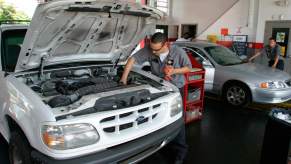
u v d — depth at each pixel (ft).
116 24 9.22
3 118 8.58
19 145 7.28
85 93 7.72
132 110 7.14
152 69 10.37
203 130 13.39
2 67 9.23
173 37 41.37
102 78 9.89
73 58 9.94
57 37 8.34
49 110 6.38
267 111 16.75
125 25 9.49
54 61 9.44
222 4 34.32
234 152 11.05
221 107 17.52
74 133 6.20
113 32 9.64
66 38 8.68
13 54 9.75
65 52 9.40
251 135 12.87
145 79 10.03
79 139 6.26
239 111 16.70
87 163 6.32
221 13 34.63
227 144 11.80
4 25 10.38
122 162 6.98
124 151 6.85
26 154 7.07
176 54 9.34
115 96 7.57
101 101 7.18
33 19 6.82
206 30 36.58
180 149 9.53
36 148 6.43
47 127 6.09
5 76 8.57
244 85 16.78
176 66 9.35
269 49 23.26
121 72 11.07
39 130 6.24
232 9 33.19
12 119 7.86
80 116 6.36
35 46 7.95
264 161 8.86
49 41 8.30
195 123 14.35
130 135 7.04
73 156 6.23
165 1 41.14
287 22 28.53
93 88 8.14
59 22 7.66
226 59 19.20
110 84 8.83
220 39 34.86
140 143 7.23
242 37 32.63
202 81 14.26
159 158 10.34
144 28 9.97
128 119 7.06
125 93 7.89
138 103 7.59
